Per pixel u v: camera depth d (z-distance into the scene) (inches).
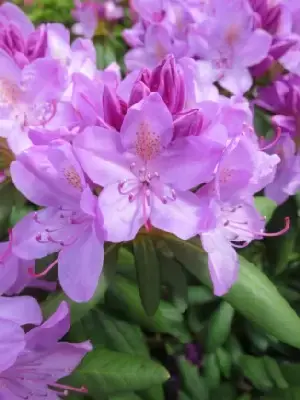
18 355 6.8
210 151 6.6
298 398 10.5
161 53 10.6
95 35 15.8
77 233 7.2
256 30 9.8
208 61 9.8
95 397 8.6
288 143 9.9
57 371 7.2
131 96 6.7
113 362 8.5
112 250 7.7
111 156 6.8
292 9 10.4
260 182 7.5
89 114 7.0
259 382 11.0
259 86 10.4
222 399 11.1
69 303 7.6
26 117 8.2
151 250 7.7
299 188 9.9
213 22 10.0
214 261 7.4
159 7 11.1
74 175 7.0
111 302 10.0
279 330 8.0
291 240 10.3
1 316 6.9
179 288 7.9
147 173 7.0
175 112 6.8
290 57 10.0
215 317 10.8
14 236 7.4
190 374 11.2
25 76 8.2
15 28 8.6
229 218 7.8
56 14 19.9
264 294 8.0
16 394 7.2
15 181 7.1
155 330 10.1
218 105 6.8
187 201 7.0
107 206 6.8
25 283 7.9
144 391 9.8
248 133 7.7
